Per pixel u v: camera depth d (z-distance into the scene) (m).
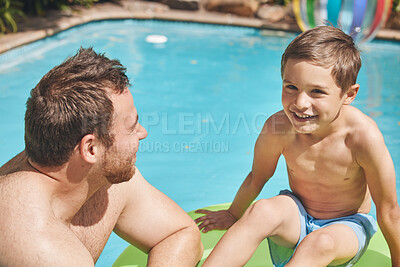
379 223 1.99
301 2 6.03
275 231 1.90
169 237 1.86
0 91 4.46
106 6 7.95
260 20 7.84
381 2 5.48
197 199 3.01
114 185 1.74
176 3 8.16
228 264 1.80
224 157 3.55
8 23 6.24
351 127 1.94
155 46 6.40
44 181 1.40
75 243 1.34
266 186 3.17
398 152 3.54
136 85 4.86
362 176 2.03
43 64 5.31
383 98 4.66
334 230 1.87
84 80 1.40
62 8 7.28
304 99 1.81
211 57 6.05
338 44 1.84
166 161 3.48
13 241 1.27
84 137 1.37
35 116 1.36
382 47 6.82
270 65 5.83
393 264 2.04
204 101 4.56
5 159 3.29
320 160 2.02
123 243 2.60
